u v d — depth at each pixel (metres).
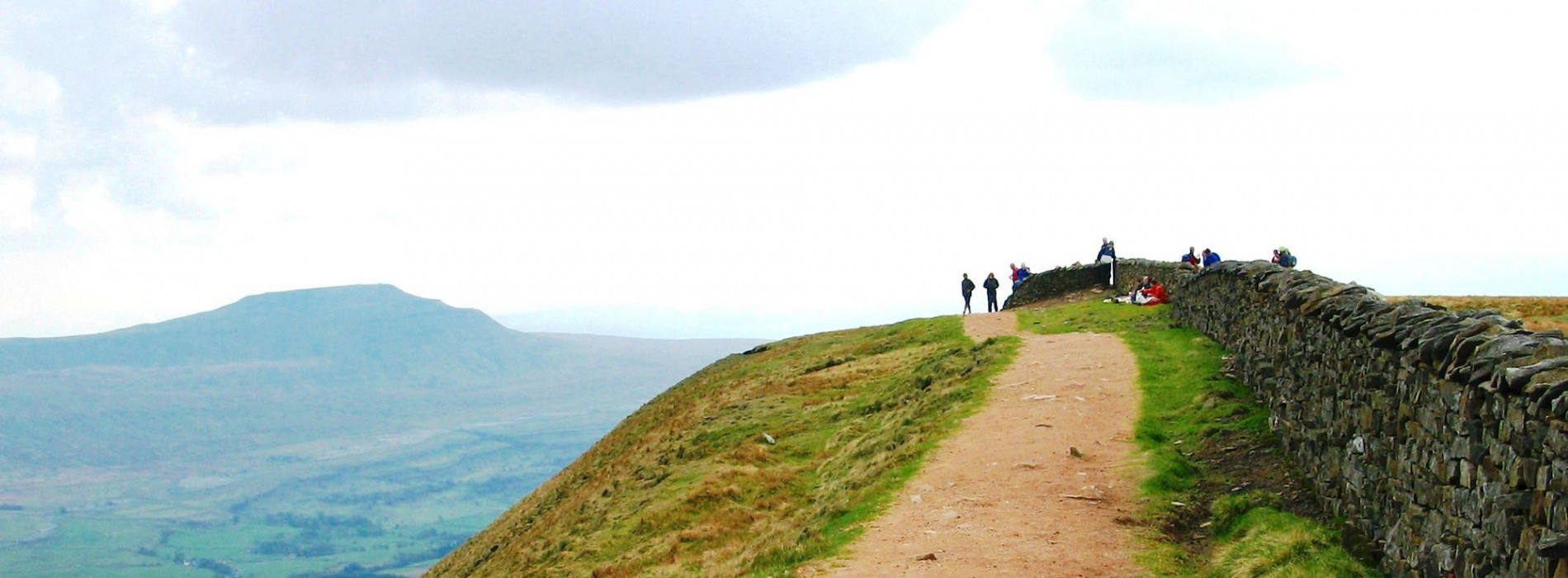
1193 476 21.22
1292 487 19.34
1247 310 27.86
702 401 54.56
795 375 52.25
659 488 35.03
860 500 21.95
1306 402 19.56
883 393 41.09
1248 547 16.83
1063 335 41.31
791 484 31.59
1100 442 24.27
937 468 23.31
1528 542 10.29
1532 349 11.02
